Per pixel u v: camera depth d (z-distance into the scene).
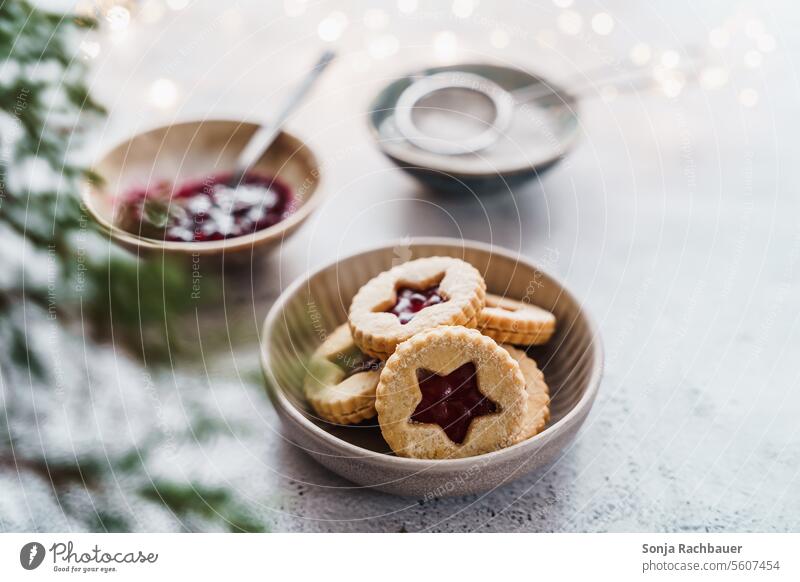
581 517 0.55
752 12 0.82
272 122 0.68
